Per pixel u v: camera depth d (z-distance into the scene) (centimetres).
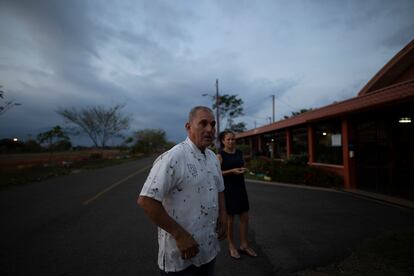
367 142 849
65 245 380
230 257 326
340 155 908
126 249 363
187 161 147
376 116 841
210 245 153
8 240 404
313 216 512
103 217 529
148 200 130
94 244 382
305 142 1280
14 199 746
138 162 2488
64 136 2272
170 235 144
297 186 888
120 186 952
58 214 559
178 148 148
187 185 144
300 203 630
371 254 322
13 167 1805
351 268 290
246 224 336
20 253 354
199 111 161
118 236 416
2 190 923
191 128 162
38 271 303
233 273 286
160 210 131
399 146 859
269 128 1544
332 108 866
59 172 1477
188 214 143
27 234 431
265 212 546
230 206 321
